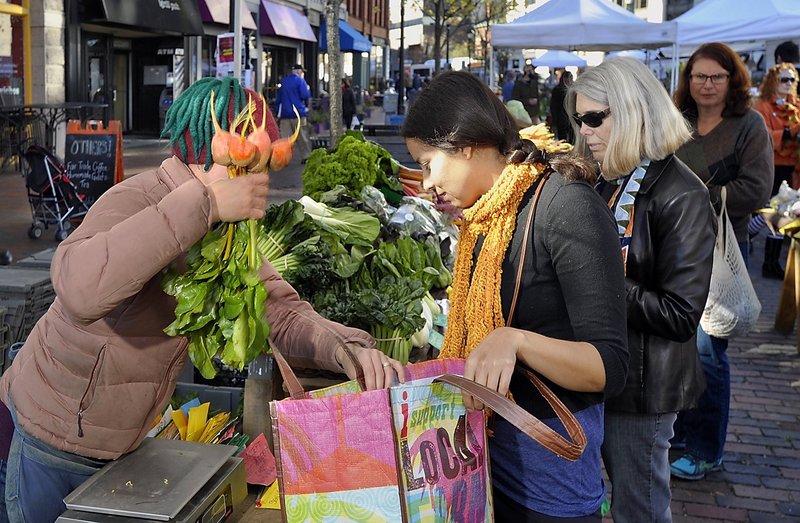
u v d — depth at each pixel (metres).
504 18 27.64
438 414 1.67
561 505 1.81
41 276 3.73
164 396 1.97
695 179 2.49
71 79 15.95
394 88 35.88
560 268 1.68
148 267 1.57
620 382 1.65
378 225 3.65
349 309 2.97
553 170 1.76
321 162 4.86
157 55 21.25
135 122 21.75
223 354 1.76
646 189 2.47
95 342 1.83
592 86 2.48
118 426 1.89
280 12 27.17
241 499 2.03
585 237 1.66
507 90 20.64
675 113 2.46
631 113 2.42
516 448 1.82
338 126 7.64
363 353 1.79
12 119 13.93
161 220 1.57
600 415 1.83
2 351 3.34
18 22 14.99
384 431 1.60
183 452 1.97
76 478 1.94
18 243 8.26
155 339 1.89
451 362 1.72
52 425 1.88
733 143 3.87
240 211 1.65
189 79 21.09
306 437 1.57
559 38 12.00
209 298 1.73
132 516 1.70
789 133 7.71
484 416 1.73
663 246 2.45
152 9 17.55
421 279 3.52
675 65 11.88
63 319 1.86
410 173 5.37
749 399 5.02
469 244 1.88
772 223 6.14
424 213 4.70
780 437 4.46
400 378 1.71
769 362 5.70
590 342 1.64
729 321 3.50
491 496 1.74
